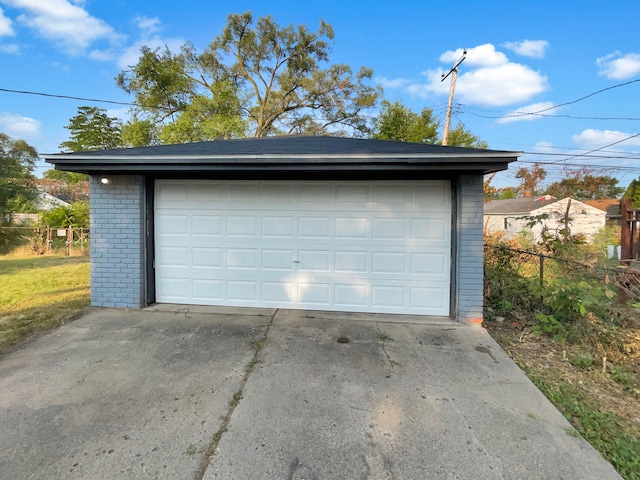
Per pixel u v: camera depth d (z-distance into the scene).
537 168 28.84
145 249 5.26
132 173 5.00
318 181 5.13
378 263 5.09
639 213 6.41
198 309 5.21
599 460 2.15
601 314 4.50
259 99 22.78
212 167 4.44
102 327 4.44
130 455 2.14
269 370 3.31
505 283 5.91
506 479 1.98
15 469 2.02
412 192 4.98
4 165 18.38
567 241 5.69
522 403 2.79
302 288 5.24
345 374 3.25
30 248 13.34
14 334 4.17
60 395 2.83
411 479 1.97
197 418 2.53
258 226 5.26
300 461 2.11
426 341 4.10
